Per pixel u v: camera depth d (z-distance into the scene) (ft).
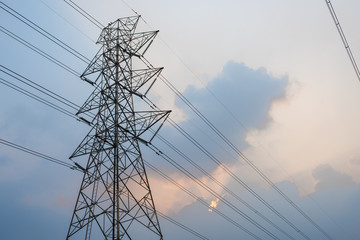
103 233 44.55
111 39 70.44
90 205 49.19
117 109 55.67
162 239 47.32
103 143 53.67
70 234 45.80
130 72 65.57
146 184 52.19
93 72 63.72
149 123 58.29
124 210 46.21
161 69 63.72
